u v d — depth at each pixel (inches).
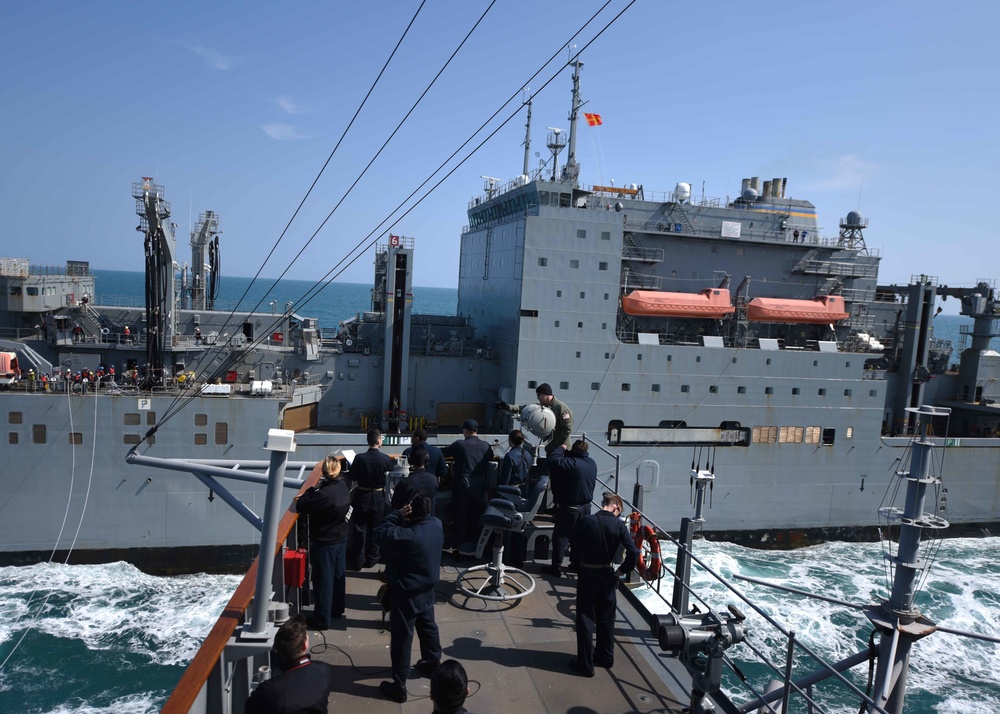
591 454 1071.6
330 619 279.7
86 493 924.0
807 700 212.5
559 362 1051.3
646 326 1162.0
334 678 243.0
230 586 928.9
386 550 232.4
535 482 381.7
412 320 1347.2
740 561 1095.0
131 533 939.3
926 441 270.7
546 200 1081.4
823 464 1173.7
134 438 930.7
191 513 946.7
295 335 1230.3
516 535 356.5
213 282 1515.7
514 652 269.1
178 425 938.1
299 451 967.0
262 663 229.1
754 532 1157.7
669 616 231.8
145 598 888.9
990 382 1461.6
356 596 311.6
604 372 1067.3
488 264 1266.0
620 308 1144.2
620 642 285.6
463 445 362.6
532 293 1032.8
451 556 368.2
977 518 1266.0
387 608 274.2
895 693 270.1
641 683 253.0
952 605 991.0
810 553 1157.1
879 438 1194.6
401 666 230.5
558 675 254.7
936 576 1091.3
